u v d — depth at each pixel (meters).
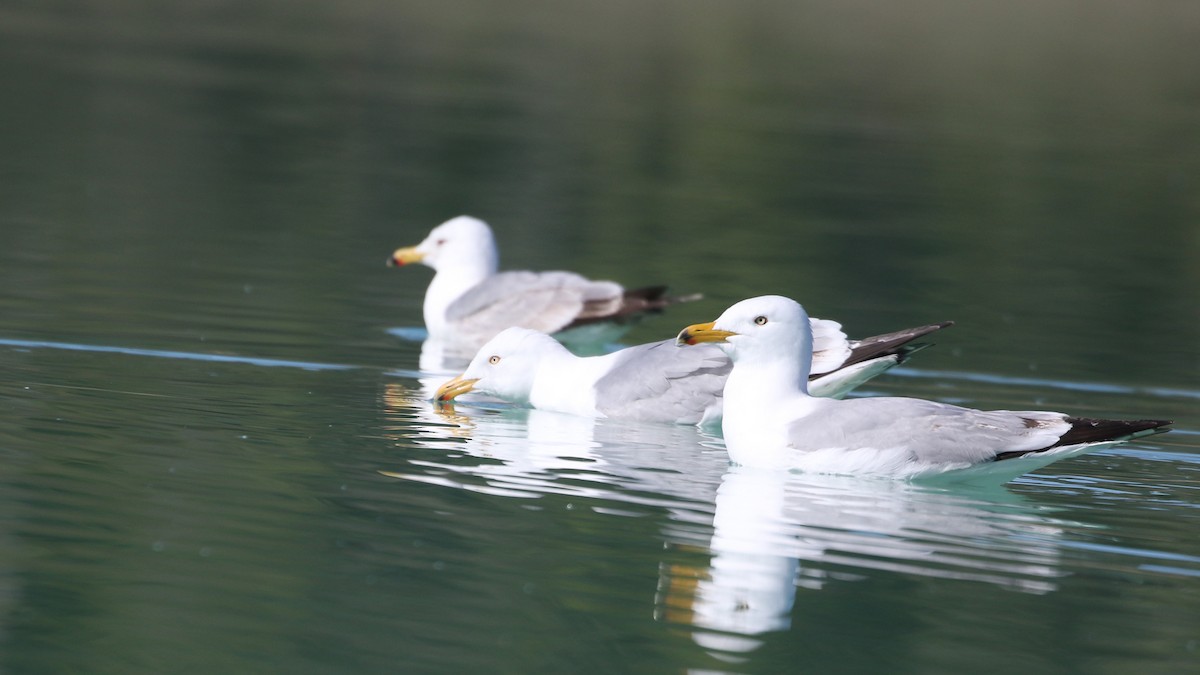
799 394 12.11
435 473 11.20
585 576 9.09
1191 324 19.88
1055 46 56.66
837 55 51.66
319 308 18.02
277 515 9.88
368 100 36.91
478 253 18.44
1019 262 23.78
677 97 40.84
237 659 7.75
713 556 9.56
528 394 14.41
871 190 29.58
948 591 9.12
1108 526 10.66
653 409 14.00
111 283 18.00
